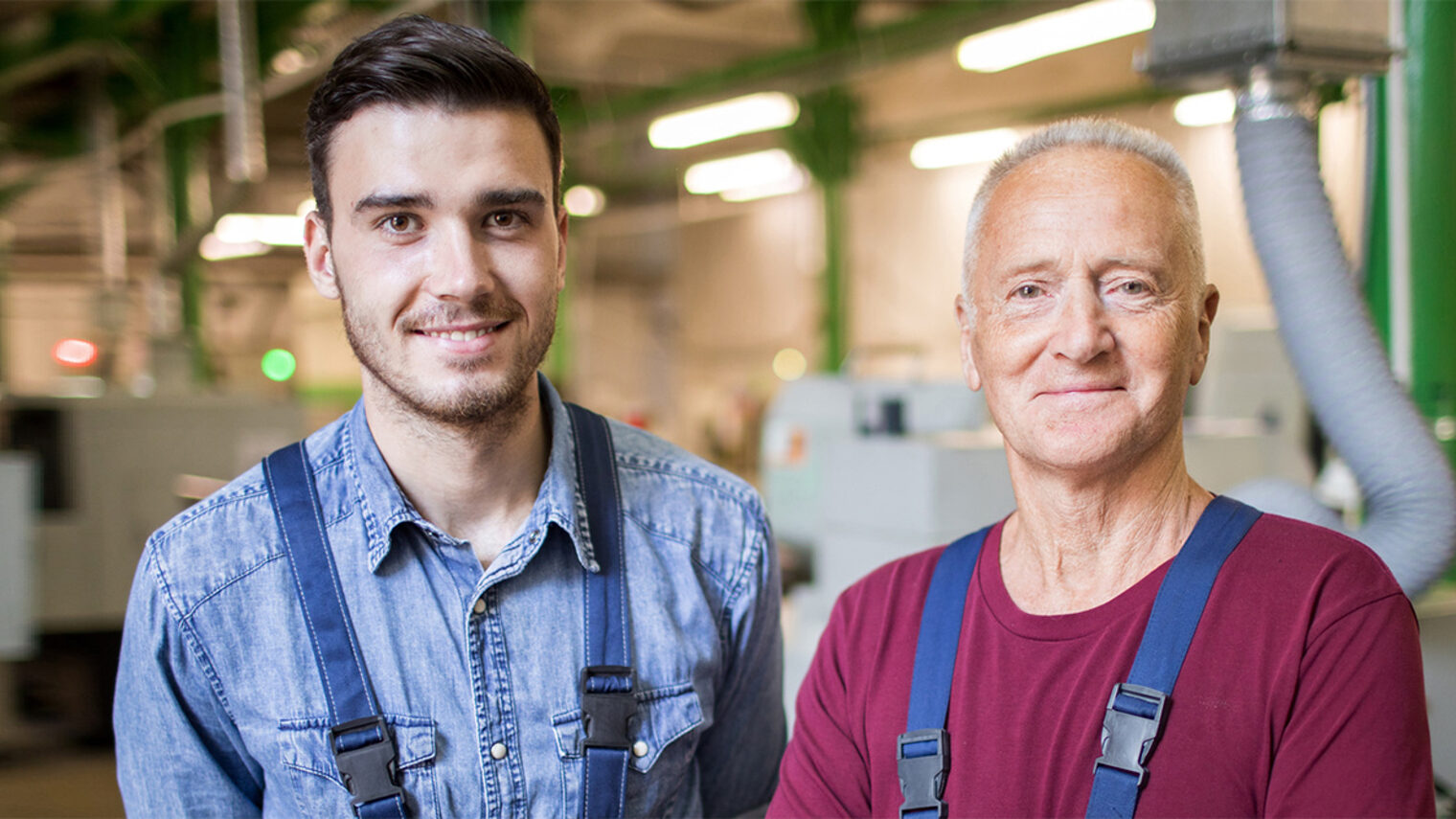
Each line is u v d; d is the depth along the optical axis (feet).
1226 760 2.61
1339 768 2.48
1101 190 2.85
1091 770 2.72
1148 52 5.14
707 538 3.79
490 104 3.07
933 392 10.01
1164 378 2.82
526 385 3.24
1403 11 6.18
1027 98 32.04
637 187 43.55
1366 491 4.73
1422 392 6.23
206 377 26.71
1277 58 4.60
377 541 3.34
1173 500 2.97
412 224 3.11
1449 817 5.09
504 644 3.41
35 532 12.66
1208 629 2.72
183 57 22.71
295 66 21.38
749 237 44.96
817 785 3.18
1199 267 2.94
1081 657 2.84
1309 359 4.72
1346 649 2.56
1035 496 3.01
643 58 32.14
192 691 3.40
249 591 3.37
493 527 3.51
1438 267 6.17
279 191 34.94
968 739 2.90
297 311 38.93
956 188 35.27
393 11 14.98
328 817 3.28
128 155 25.95
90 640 13.55
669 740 3.48
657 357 50.14
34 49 20.03
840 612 3.34
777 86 26.63
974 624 3.05
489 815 3.32
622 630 3.50
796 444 11.21
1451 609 5.27
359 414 3.53
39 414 12.84
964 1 21.81
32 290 35.86
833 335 33.86
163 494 13.32
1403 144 6.24
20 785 12.25
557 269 3.33
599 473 3.68
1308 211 4.71
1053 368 2.85
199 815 3.43
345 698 3.25
